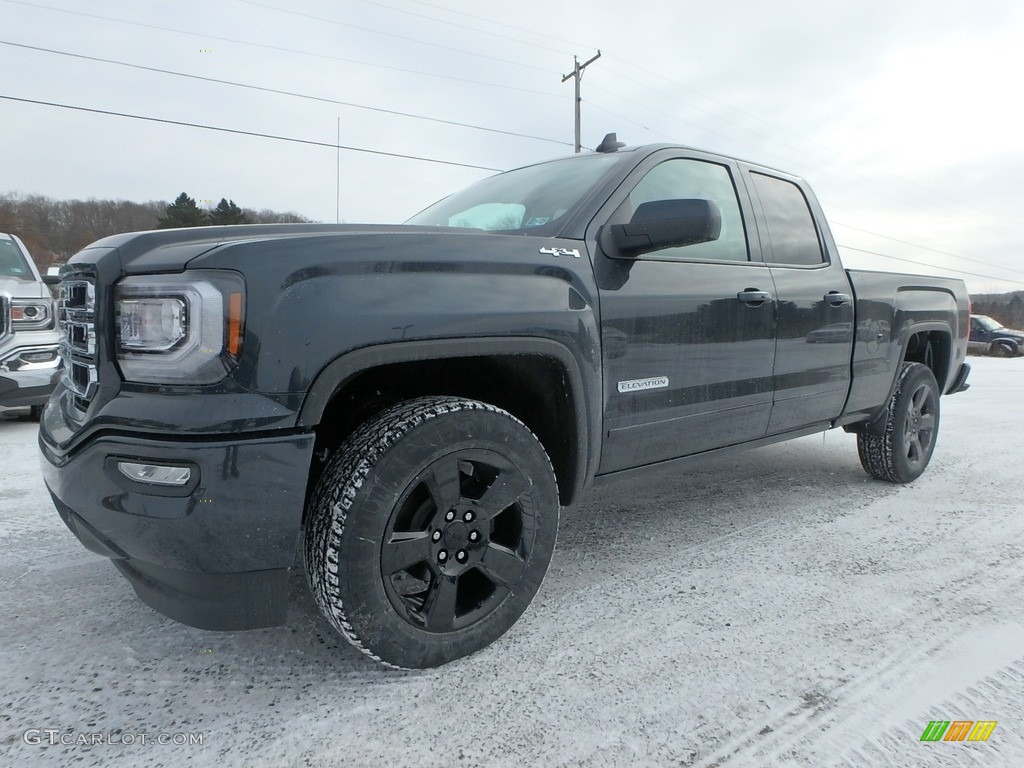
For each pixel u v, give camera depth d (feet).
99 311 5.43
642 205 7.36
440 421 5.89
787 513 11.34
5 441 16.96
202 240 5.71
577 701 5.76
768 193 10.61
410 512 6.08
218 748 5.12
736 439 9.57
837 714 5.62
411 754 5.07
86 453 5.36
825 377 10.74
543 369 7.00
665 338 8.00
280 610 5.63
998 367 53.36
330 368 5.32
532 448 6.56
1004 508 11.68
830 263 11.29
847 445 17.33
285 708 5.64
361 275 5.59
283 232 6.12
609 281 7.46
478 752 5.10
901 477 13.02
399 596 5.92
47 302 19.10
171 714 5.54
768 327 9.46
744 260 9.71
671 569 8.81
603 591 8.08
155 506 5.02
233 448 4.99
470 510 6.20
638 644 6.77
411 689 5.93
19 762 4.91
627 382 7.62
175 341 5.10
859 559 9.21
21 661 6.33
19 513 10.82
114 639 6.77
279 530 5.24
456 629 6.29
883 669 6.34
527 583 6.71
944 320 13.69
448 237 6.28
